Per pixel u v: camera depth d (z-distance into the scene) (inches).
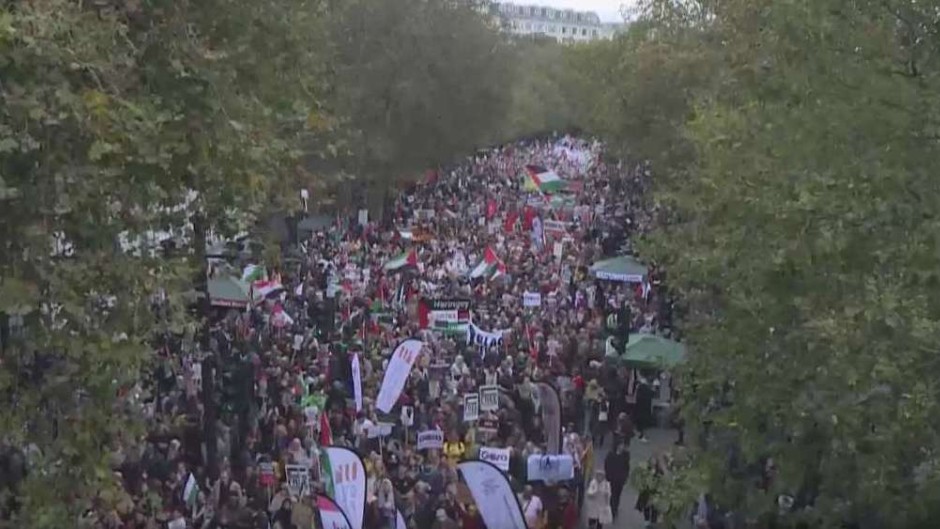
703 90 1658.5
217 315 1328.7
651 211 2383.1
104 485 532.4
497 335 1243.8
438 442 903.1
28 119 498.0
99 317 533.6
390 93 2434.8
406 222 2613.2
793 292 621.3
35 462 526.6
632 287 1766.7
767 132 679.1
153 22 629.6
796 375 611.8
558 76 5605.3
